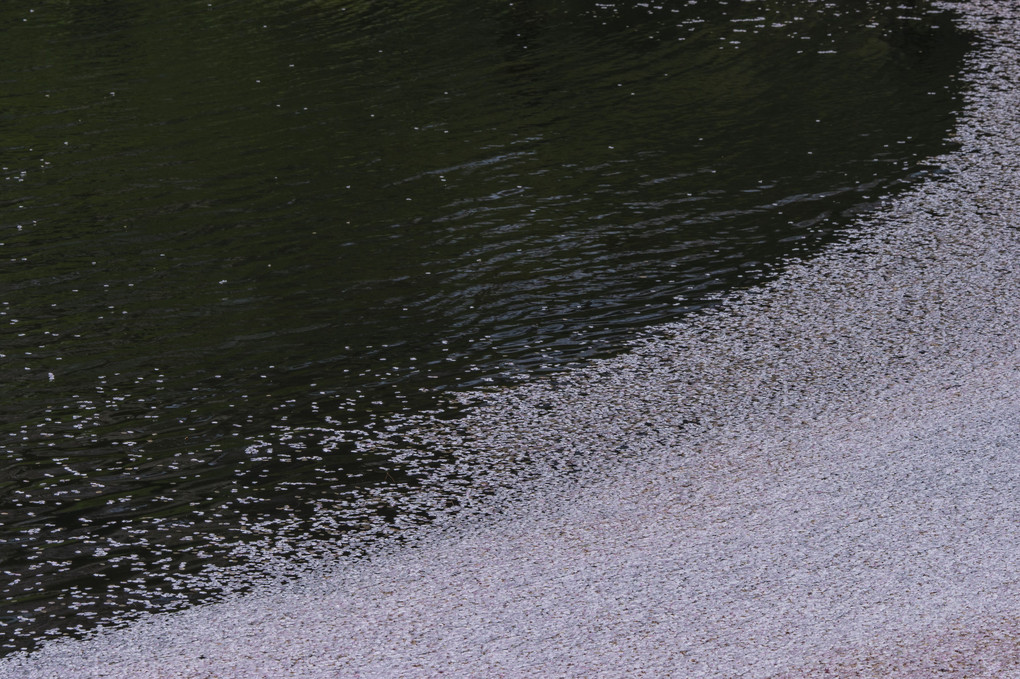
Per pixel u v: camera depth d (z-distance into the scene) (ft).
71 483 24.71
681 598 19.69
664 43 58.95
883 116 46.83
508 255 36.09
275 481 24.53
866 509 22.06
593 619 19.29
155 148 47.01
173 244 37.88
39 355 30.76
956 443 24.29
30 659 19.08
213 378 29.19
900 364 28.22
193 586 21.04
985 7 61.98
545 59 57.21
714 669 17.81
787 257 35.01
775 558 20.68
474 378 28.76
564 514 22.74
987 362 27.99
